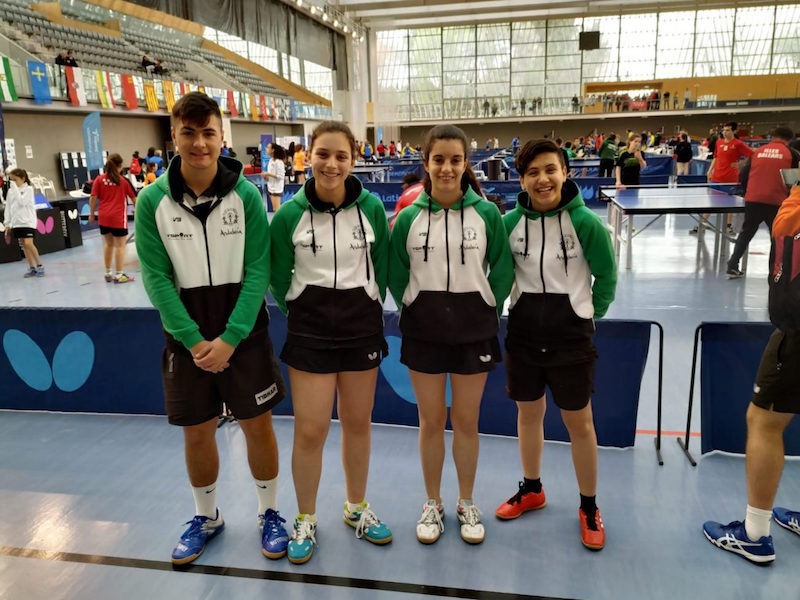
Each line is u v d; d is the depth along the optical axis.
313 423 2.30
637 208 6.27
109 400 3.83
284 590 2.22
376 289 2.36
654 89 32.94
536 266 2.36
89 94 14.80
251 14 23.73
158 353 3.72
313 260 2.25
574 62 33.88
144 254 2.12
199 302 2.17
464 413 2.42
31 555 2.46
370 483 2.93
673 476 2.93
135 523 2.67
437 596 2.17
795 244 2.07
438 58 35.03
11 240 8.63
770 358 2.20
